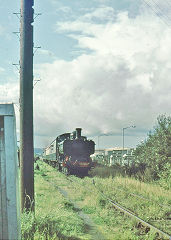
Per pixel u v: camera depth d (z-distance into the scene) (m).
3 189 4.95
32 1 10.27
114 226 10.52
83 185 22.41
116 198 16.09
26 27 10.12
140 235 9.29
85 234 9.23
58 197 15.34
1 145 5.00
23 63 10.09
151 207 13.01
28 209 9.82
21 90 10.08
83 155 34.41
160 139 24.47
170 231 9.58
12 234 4.93
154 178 23.80
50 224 8.87
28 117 9.99
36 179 26.28
